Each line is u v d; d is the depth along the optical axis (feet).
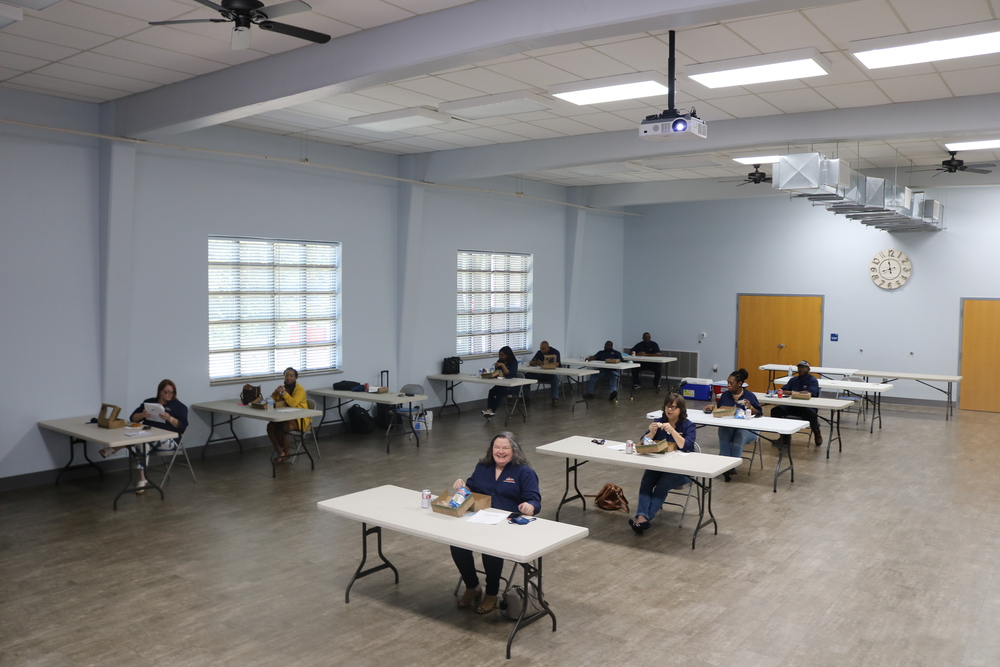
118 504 22.12
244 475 25.63
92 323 25.16
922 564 17.71
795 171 24.14
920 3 14.60
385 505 15.02
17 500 22.41
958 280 40.88
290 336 31.65
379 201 34.68
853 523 20.85
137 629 14.05
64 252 24.34
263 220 29.94
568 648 13.41
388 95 23.00
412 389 34.78
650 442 19.61
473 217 39.88
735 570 17.28
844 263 44.32
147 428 23.44
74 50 18.34
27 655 13.03
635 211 52.11
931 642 13.78
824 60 17.85
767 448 30.96
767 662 12.98
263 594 15.70
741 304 48.08
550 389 45.27
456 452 29.45
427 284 37.40
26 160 23.29
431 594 15.78
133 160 24.98
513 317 43.70
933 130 22.29
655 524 20.72
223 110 20.04
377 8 15.31
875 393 37.88
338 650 13.28
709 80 19.26
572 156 29.45
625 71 19.75
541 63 19.12
